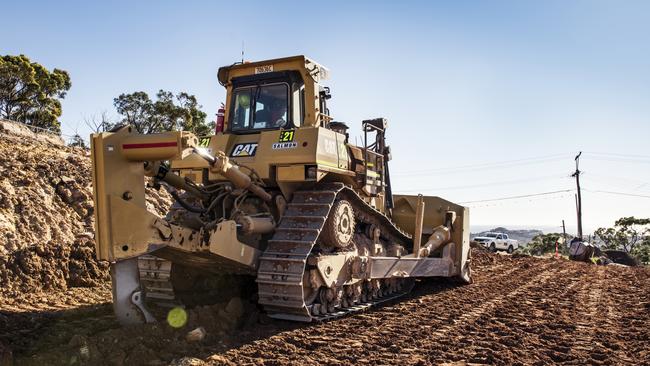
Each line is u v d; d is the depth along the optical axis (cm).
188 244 614
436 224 1144
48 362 490
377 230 933
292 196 771
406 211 1166
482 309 870
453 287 1127
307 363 537
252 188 712
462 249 1131
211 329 635
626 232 5153
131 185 563
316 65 822
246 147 778
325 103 859
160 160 559
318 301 734
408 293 1007
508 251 3347
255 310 734
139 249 564
